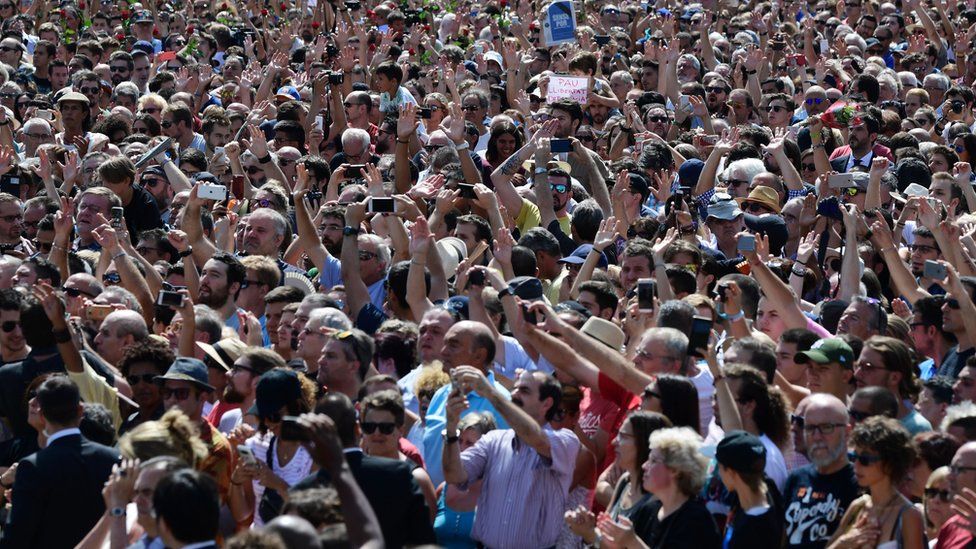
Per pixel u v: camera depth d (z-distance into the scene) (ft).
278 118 167.94
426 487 77.71
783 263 115.24
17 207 128.67
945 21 243.60
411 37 218.18
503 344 93.76
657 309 93.40
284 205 132.36
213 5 263.08
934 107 202.18
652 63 197.16
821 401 74.79
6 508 84.84
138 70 210.18
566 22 201.77
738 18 254.68
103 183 131.13
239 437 79.56
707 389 86.48
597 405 86.58
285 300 105.60
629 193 127.85
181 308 94.58
